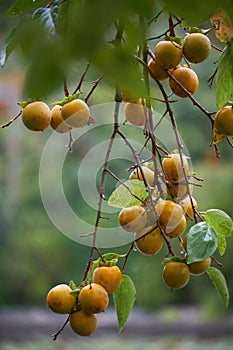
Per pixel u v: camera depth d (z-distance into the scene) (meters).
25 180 7.30
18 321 6.64
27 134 7.16
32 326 6.55
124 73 0.50
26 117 0.94
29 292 7.41
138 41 0.54
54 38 0.56
